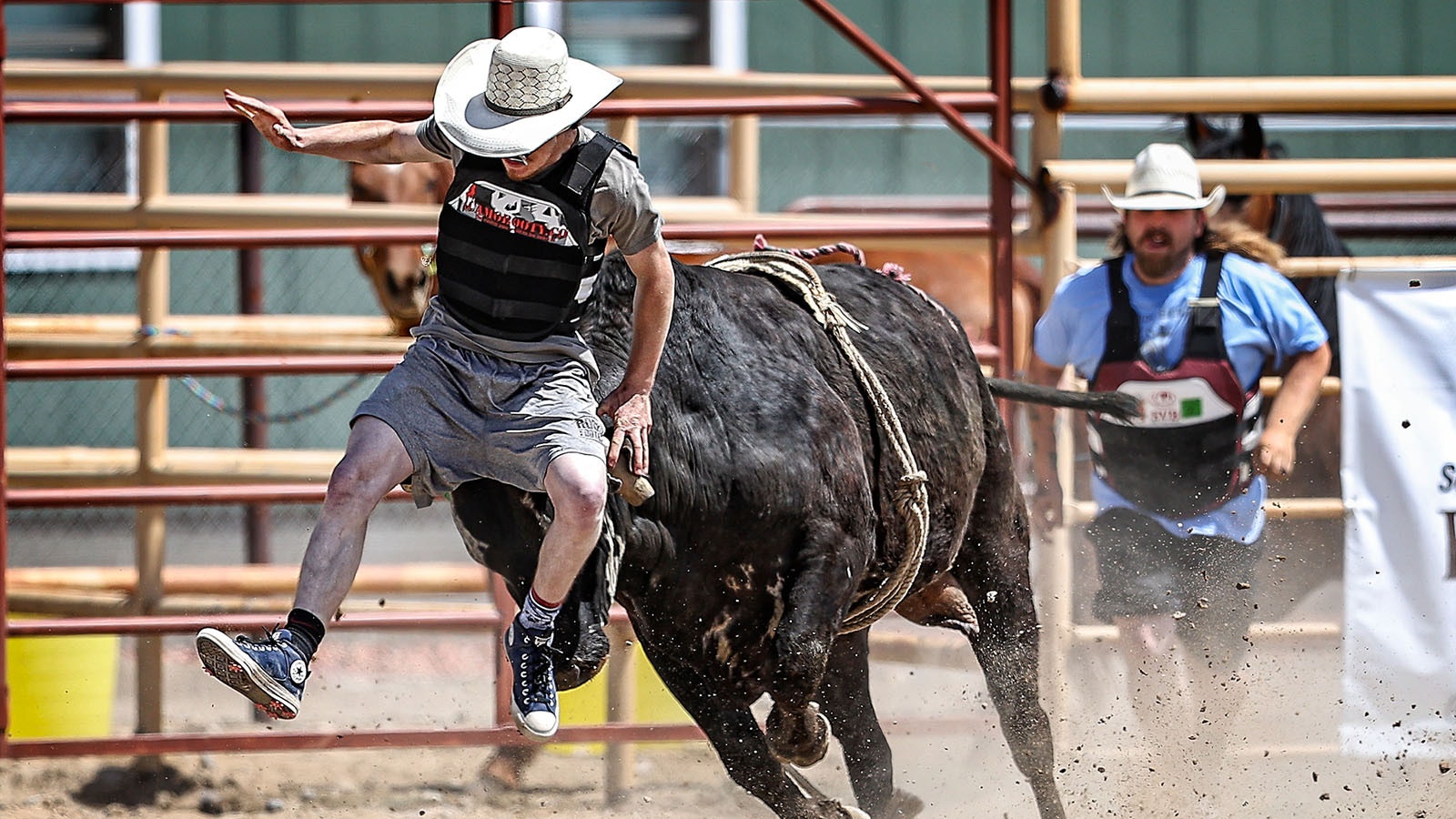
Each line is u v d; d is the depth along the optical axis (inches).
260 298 1219.2
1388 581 849.5
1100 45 1658.5
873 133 1715.1
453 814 842.8
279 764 948.6
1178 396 812.6
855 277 668.7
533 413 503.5
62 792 896.9
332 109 830.5
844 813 597.0
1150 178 813.2
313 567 494.6
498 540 531.2
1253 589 826.2
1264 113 901.2
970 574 717.3
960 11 1660.9
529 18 1381.6
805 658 556.4
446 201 510.9
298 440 1641.2
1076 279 844.0
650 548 537.6
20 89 916.6
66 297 1545.3
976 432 674.8
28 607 976.9
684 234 839.7
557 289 505.4
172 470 969.5
